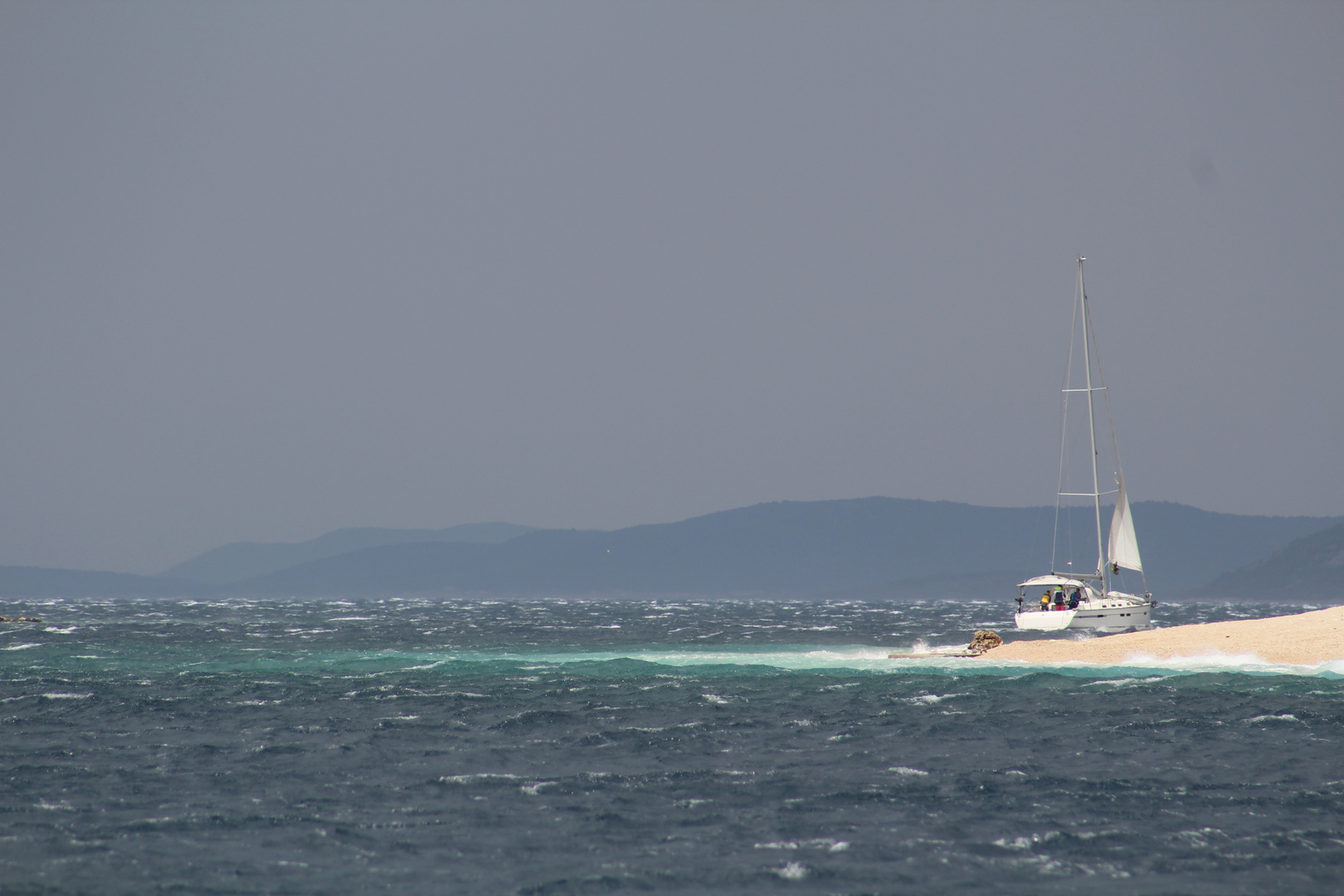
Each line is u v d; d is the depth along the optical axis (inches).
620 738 4377.5
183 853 2790.4
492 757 4005.9
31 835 2938.0
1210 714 4734.3
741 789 3464.6
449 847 2844.5
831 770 3742.6
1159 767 3713.1
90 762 3912.4
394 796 3395.7
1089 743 4185.5
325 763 3892.7
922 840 2881.4
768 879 2581.2
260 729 4635.8
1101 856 2728.8
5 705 5403.5
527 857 2760.8
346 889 2527.1
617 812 3184.1
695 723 4702.3
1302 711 4734.3
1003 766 3779.5
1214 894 2458.2
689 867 2672.2
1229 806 3184.1
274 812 3189.0
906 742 4264.3
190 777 3661.4
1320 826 2962.6
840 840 2881.4
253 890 2518.5
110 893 2493.8
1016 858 2723.9
